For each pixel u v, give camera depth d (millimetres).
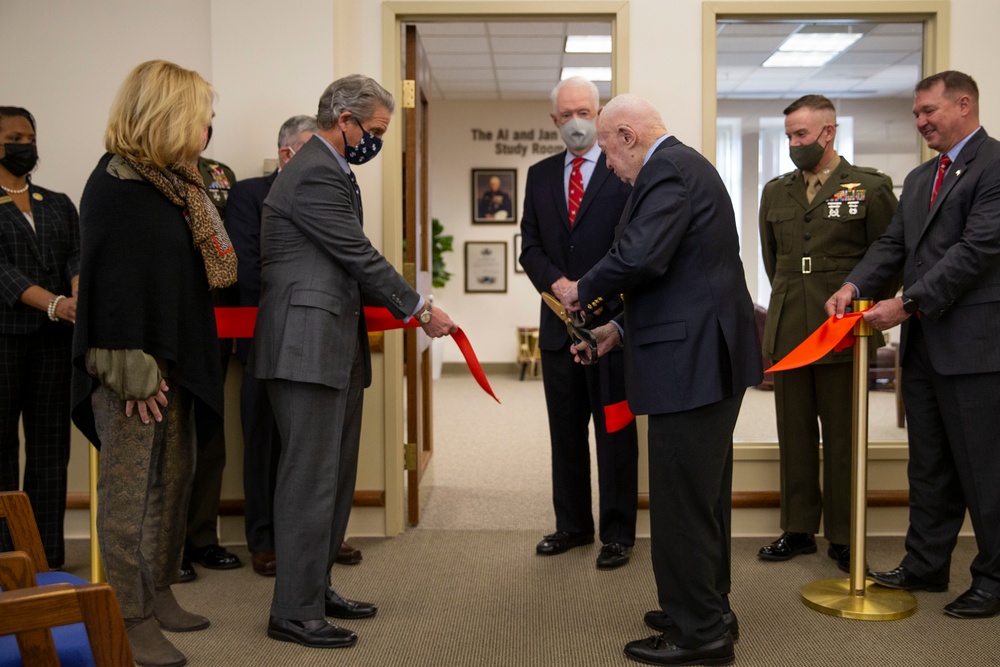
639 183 2299
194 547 3322
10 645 1474
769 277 3566
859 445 2824
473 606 2889
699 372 2238
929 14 3656
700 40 3652
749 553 3475
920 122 2887
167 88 2209
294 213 2492
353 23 3703
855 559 2857
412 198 3785
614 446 3314
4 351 3057
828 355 3217
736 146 4027
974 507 2812
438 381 9922
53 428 3209
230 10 3572
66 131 3734
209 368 2357
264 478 3250
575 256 3348
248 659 2445
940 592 2994
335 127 2566
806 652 2494
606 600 2938
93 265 2170
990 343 2740
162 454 2381
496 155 10383
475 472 5098
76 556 3459
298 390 2502
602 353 2629
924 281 2713
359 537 3732
